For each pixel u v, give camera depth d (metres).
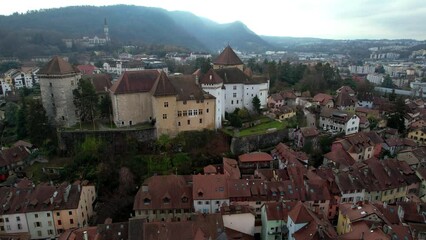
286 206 70.75
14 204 72.88
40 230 73.31
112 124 102.62
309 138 110.12
